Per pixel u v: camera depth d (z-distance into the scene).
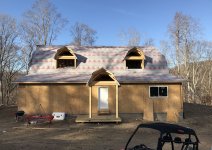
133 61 30.92
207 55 65.25
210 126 24.86
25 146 14.55
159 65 30.78
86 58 31.09
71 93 27.83
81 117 26.25
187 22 58.56
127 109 27.78
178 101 27.91
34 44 57.31
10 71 57.97
